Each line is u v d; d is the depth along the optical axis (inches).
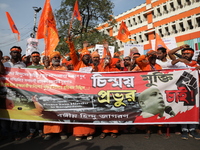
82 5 620.7
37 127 194.2
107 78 159.8
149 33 1189.1
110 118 154.5
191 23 994.1
